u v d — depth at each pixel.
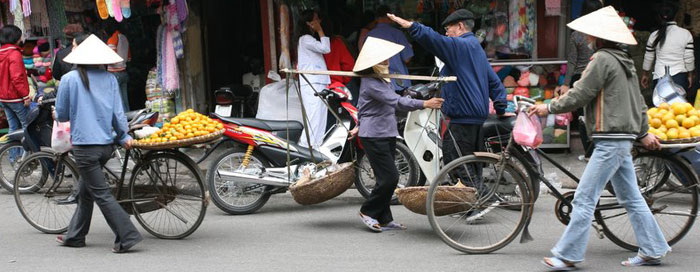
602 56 4.86
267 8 9.99
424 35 6.00
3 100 8.57
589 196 5.00
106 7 8.45
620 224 5.91
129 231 5.71
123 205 6.20
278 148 7.09
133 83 11.05
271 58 9.98
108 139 5.66
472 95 6.15
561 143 9.34
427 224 6.55
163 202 6.18
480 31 9.45
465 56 6.14
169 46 9.56
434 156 6.75
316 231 6.39
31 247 6.02
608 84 4.89
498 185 5.59
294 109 9.33
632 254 5.49
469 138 6.23
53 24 10.01
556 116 9.28
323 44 9.01
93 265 5.46
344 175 6.40
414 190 5.80
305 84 9.14
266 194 7.12
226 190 7.15
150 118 7.05
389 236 6.16
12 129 8.85
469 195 5.63
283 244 5.97
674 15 8.77
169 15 9.49
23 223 6.89
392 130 6.07
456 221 6.46
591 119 5.01
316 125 9.17
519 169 5.54
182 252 5.77
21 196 6.84
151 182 6.17
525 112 5.33
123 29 10.70
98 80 5.63
